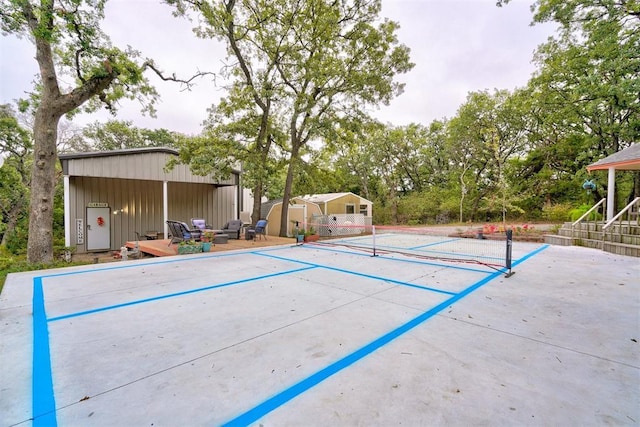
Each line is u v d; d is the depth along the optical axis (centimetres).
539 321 332
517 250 873
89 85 810
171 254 845
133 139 2506
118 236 1309
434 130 2708
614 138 1470
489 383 212
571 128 1748
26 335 303
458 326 319
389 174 2792
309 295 442
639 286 474
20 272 612
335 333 303
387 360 246
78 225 1211
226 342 284
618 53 1201
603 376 221
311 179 1365
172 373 229
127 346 276
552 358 249
